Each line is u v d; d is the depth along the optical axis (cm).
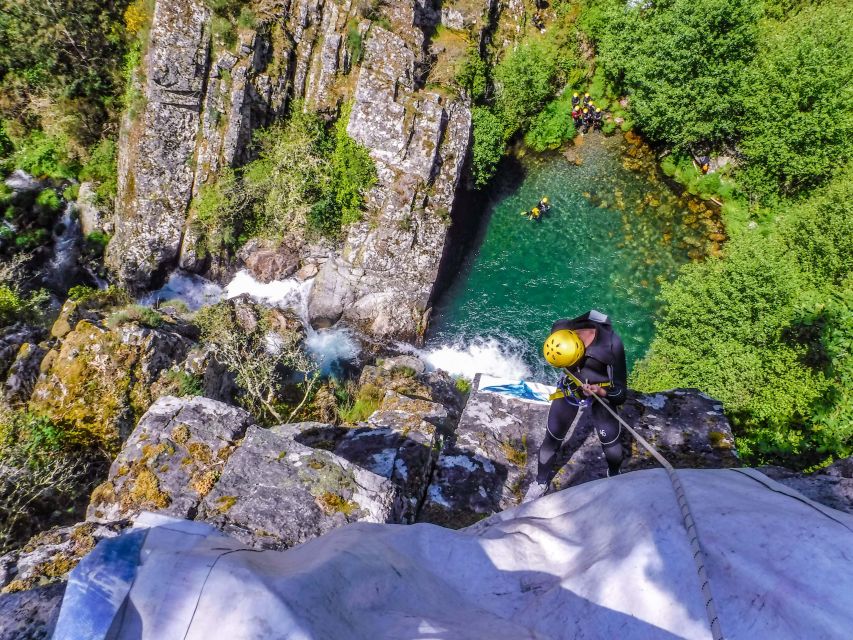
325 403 1464
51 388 970
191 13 1488
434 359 1705
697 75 1892
